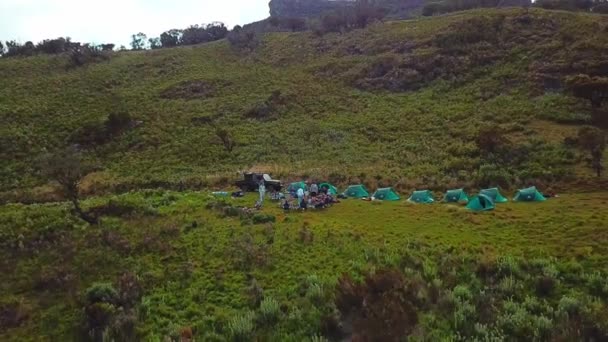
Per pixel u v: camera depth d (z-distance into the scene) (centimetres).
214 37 13150
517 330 1495
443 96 6412
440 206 3123
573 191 3378
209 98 7469
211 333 1573
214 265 2097
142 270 2072
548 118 5103
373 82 7350
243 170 4644
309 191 3497
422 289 1730
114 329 1609
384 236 2438
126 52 11156
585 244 2178
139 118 6625
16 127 6297
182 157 5384
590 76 5678
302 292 1803
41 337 1658
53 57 9856
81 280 2016
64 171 2752
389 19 12888
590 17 7519
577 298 1681
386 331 1435
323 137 5578
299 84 7662
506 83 6250
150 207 2958
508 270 1900
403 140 5209
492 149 4338
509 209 2930
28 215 2861
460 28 8038
